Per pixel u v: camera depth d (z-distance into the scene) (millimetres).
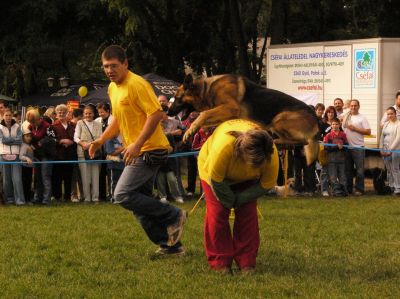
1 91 32375
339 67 21047
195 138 16094
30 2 27922
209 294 6836
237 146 7059
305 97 21781
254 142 6906
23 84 32031
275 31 27438
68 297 6781
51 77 31406
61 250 9156
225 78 8711
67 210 13625
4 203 15078
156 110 8016
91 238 10102
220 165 7172
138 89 8023
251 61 35219
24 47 28781
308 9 31734
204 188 7664
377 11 29812
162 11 32094
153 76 23312
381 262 8344
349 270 7906
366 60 20422
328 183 16438
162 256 8703
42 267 8141
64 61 31219
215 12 31578
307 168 16266
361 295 6750
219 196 7375
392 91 20281
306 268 8000
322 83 21500
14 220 12188
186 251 9000
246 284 7156
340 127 16391
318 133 8938
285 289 6965
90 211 13398
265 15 36156
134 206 8320
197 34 31828
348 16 32156
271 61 22719
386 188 16656
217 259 7773
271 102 8727
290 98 8883
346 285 7164
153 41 30656
